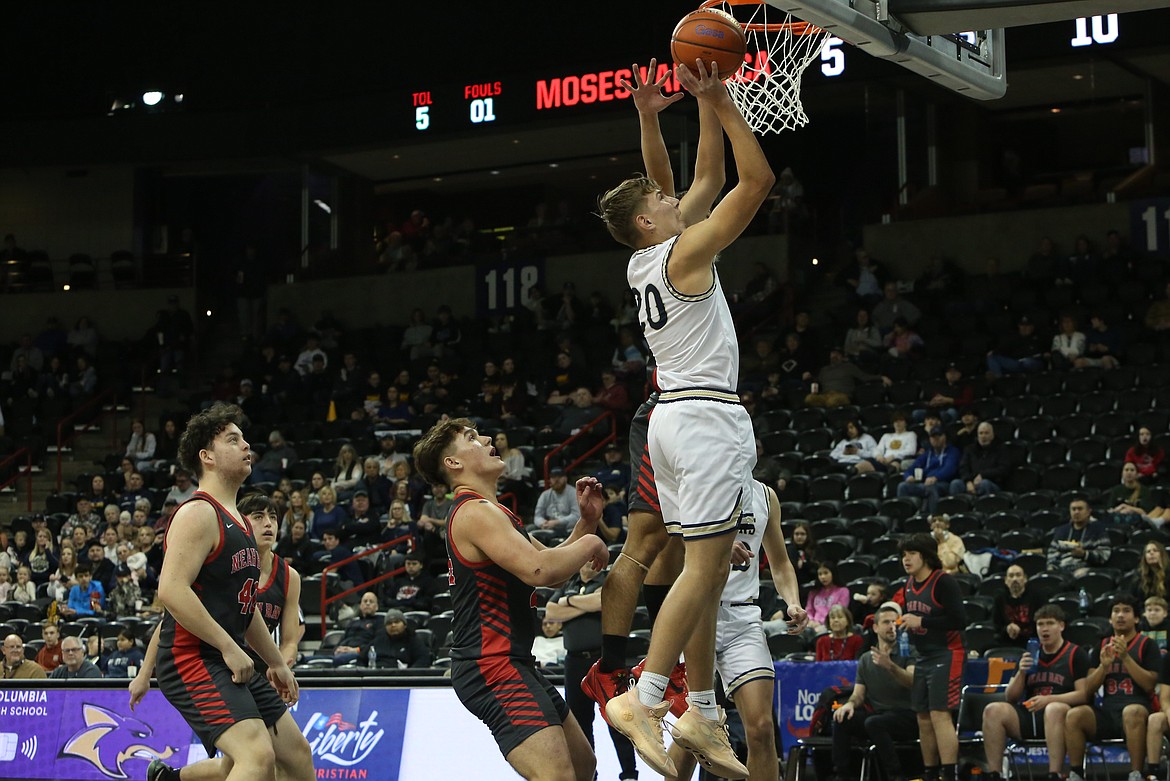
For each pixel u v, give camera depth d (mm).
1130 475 12375
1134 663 8367
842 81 17641
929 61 5434
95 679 9188
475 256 21656
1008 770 8555
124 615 13250
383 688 8570
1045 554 11562
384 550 13727
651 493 4348
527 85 19078
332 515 14523
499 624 4520
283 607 7082
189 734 8898
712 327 3906
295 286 22594
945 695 8352
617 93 18422
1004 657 9664
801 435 15102
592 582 11352
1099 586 10797
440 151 22109
